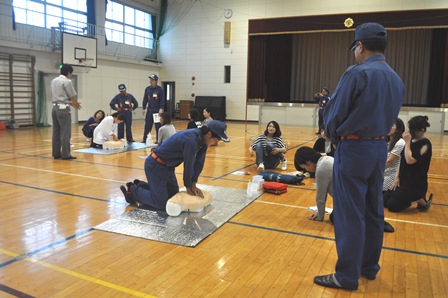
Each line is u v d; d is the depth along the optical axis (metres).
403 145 3.66
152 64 16.70
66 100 6.04
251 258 2.53
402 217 3.52
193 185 3.47
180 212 3.31
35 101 12.28
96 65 13.39
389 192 3.75
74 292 2.04
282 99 15.33
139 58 16.27
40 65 12.27
